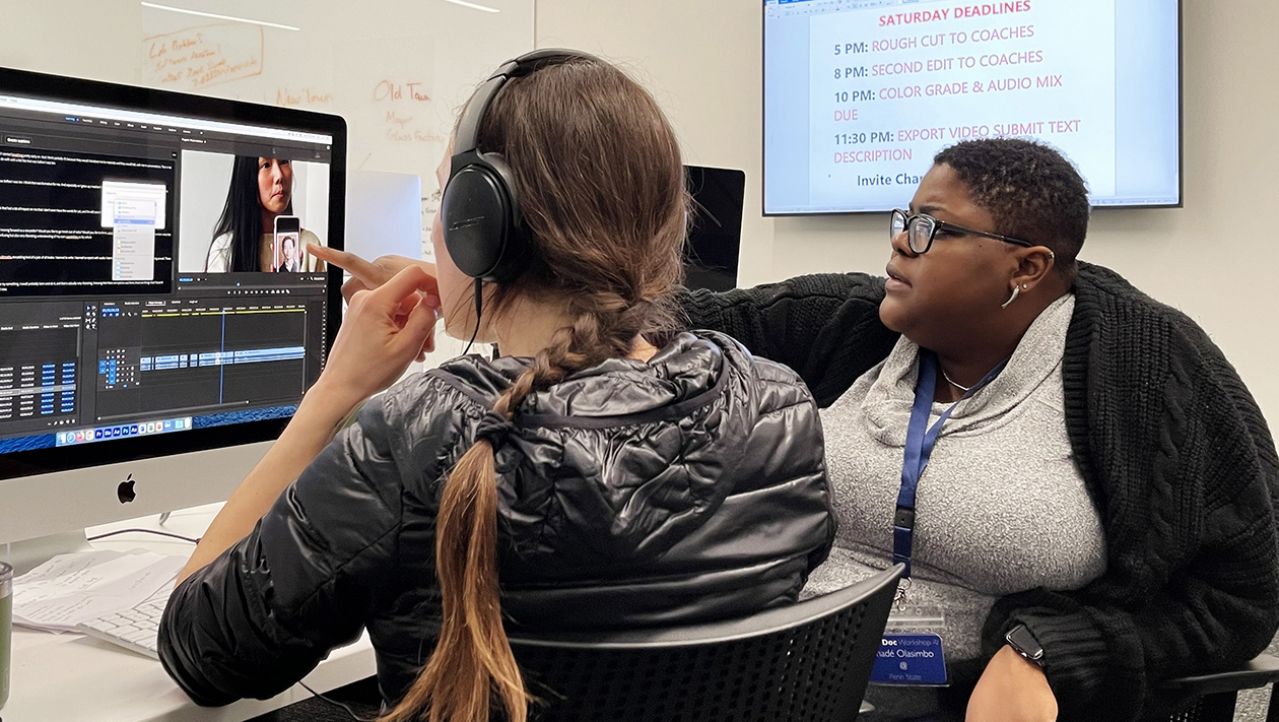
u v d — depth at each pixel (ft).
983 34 9.81
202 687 2.68
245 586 2.52
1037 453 4.37
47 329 3.70
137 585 3.76
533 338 2.68
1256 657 4.35
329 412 3.33
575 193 2.55
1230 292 9.12
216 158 4.16
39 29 7.33
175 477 4.10
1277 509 4.26
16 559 4.09
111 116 3.80
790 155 10.88
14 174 3.56
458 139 2.71
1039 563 4.23
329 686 3.29
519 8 10.72
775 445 2.57
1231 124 8.98
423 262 3.96
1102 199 9.41
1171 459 4.17
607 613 2.27
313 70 9.18
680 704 2.31
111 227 3.85
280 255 4.43
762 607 2.47
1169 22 9.01
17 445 3.63
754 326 5.11
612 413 2.32
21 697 2.86
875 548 4.58
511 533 2.21
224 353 4.26
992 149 4.45
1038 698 3.87
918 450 4.49
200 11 8.39
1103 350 4.38
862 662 2.69
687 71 11.57
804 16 10.63
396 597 2.43
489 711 2.19
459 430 2.34
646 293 2.67
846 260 10.86
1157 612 4.17
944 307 4.46
